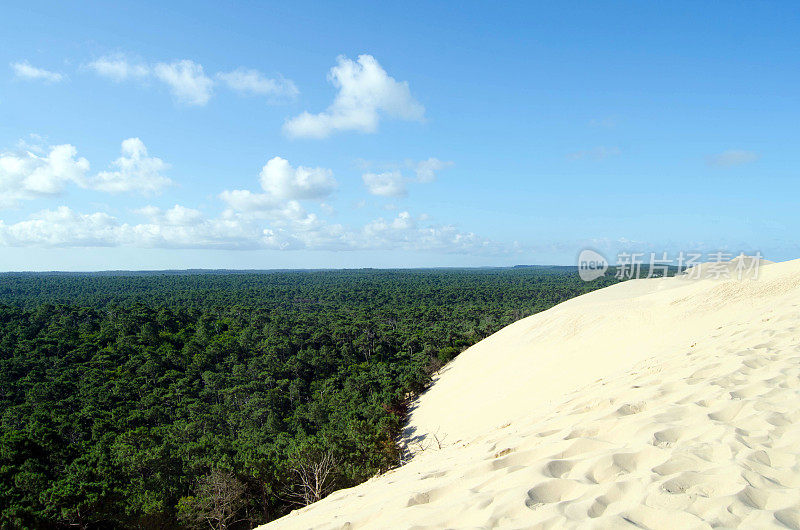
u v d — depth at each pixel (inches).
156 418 1505.9
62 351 2204.7
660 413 193.5
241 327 3009.4
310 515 221.1
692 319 993.5
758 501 118.9
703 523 110.5
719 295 1051.9
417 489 185.0
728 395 204.2
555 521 122.9
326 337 2618.1
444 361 2048.5
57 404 1524.4
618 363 936.3
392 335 2768.2
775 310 497.0
